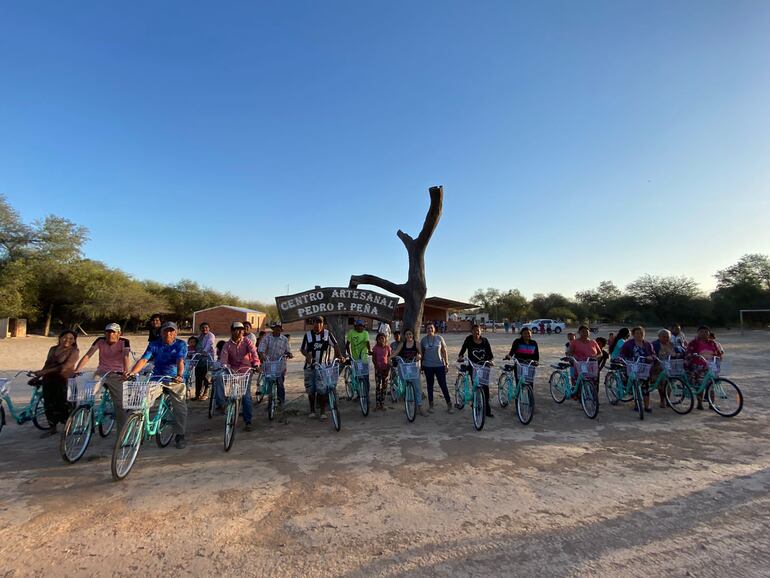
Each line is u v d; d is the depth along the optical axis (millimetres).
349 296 10695
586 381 7789
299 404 9039
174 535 3523
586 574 2977
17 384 12141
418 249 10945
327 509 3998
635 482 4613
